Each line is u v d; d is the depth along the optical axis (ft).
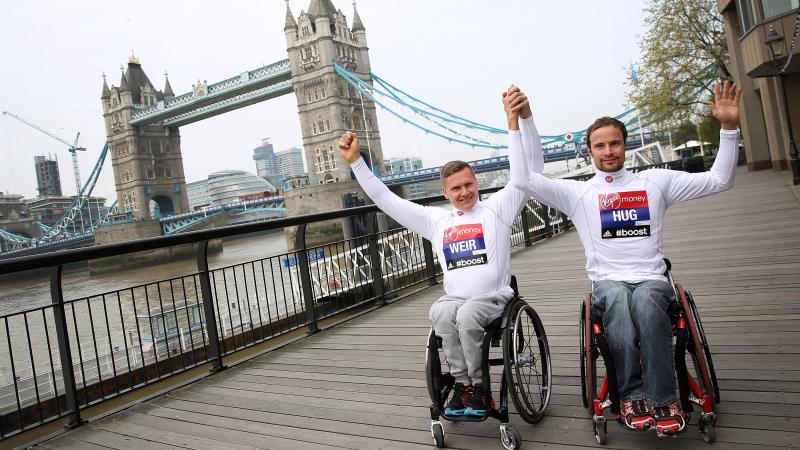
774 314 12.24
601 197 8.05
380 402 10.44
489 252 8.38
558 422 8.51
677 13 91.56
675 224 31.40
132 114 409.08
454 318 8.14
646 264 7.83
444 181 8.70
